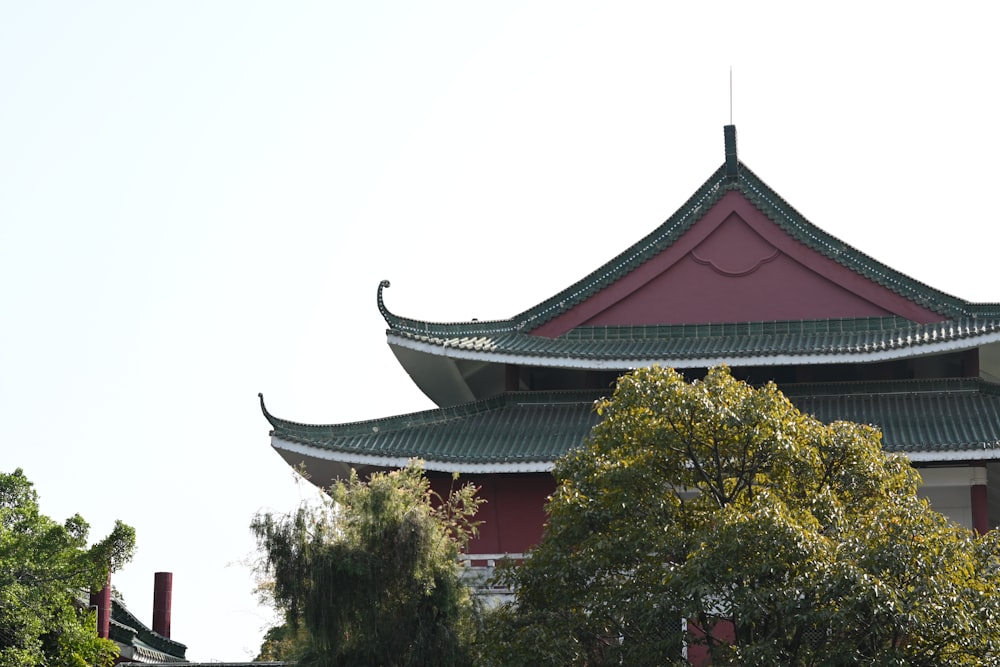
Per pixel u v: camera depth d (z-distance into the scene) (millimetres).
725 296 54344
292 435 50094
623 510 34562
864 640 32875
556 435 51375
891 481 35625
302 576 38156
